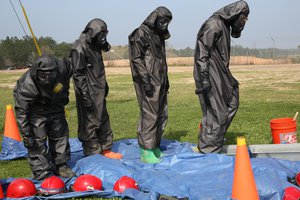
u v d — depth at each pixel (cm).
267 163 635
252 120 1250
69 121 1345
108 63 6216
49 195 590
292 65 4788
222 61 738
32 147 673
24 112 643
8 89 2891
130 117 1419
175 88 2545
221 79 736
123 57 7000
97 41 743
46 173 680
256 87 2366
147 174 648
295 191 541
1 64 6331
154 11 735
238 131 1088
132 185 607
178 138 1030
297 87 2272
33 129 671
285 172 615
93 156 728
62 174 697
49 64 617
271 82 2641
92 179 613
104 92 775
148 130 736
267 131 1069
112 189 624
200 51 725
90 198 588
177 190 590
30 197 573
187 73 3972
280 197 536
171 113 1484
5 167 807
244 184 507
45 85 636
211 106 737
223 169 658
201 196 548
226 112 742
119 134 1131
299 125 1124
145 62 734
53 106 679
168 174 655
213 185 595
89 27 738
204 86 725
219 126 738
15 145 891
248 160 510
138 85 751
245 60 5766
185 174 657
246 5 727
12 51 6328
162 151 820
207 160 684
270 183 550
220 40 730
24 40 6344
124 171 668
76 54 734
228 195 545
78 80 738
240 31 751
